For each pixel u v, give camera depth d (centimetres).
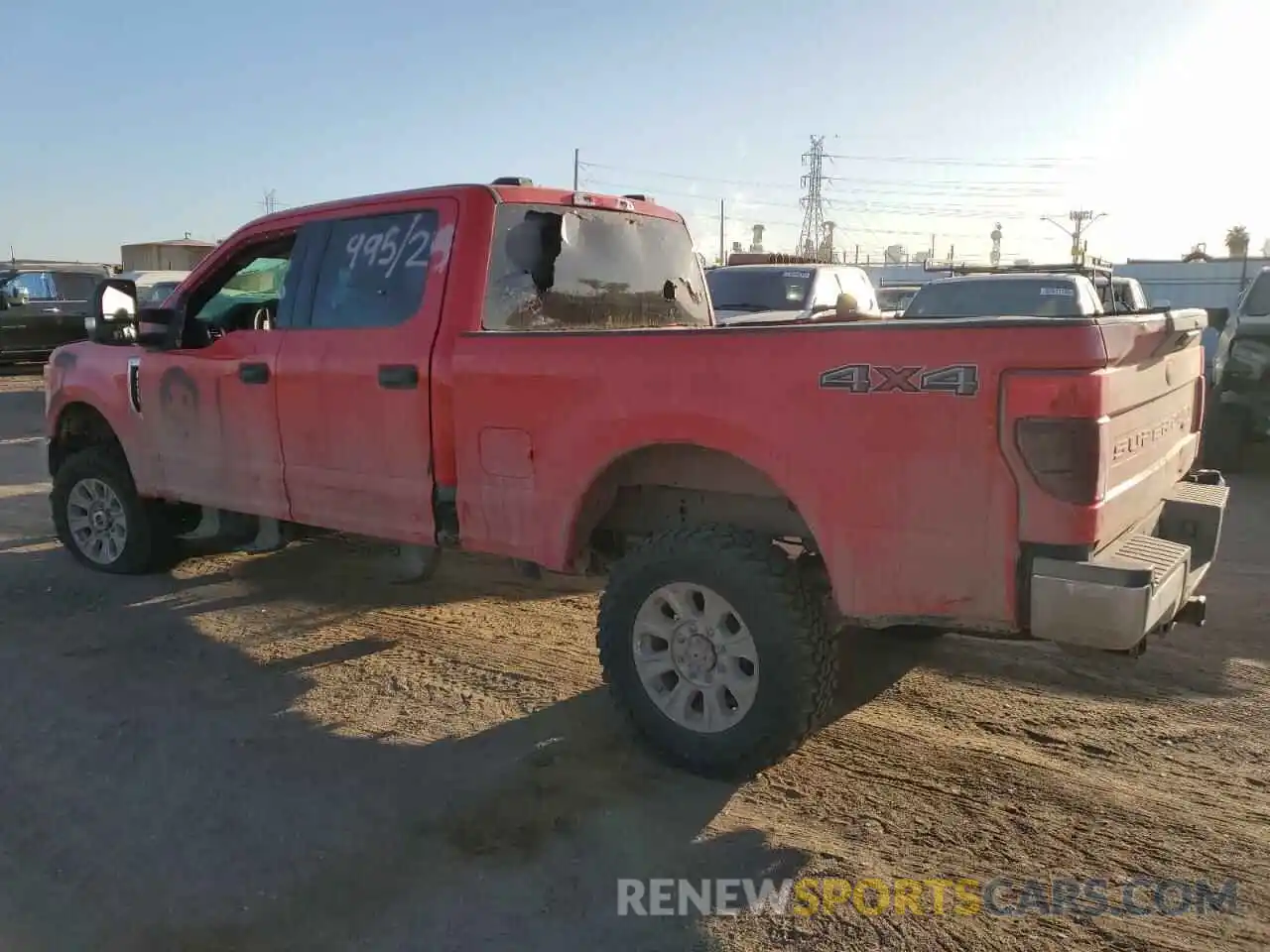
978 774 383
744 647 364
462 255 443
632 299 534
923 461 321
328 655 510
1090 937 289
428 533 451
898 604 332
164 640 533
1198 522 391
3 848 339
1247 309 963
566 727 425
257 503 527
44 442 1246
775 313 1152
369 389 462
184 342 572
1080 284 1128
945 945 286
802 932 292
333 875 321
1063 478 301
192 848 337
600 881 317
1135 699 450
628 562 388
